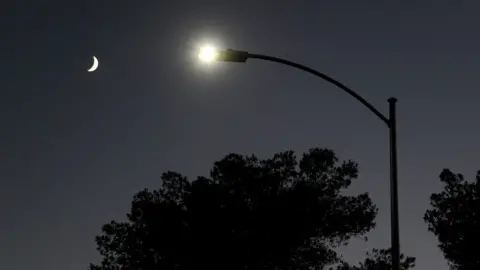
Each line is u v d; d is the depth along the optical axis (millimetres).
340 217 45781
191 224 43406
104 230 46156
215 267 43562
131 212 46062
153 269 44469
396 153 19406
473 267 50031
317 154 46562
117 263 46000
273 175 45375
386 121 19672
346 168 47062
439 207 50594
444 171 50469
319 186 45594
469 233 49562
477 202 49750
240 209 43344
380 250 46188
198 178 44500
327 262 46469
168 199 46781
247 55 19500
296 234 44156
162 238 43688
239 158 46031
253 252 43781
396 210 18906
